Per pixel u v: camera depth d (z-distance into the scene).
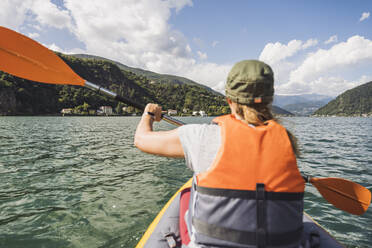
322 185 1.84
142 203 3.62
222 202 0.83
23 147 9.24
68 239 2.67
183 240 1.21
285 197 0.84
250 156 0.83
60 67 1.93
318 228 1.76
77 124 30.77
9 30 1.87
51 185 4.46
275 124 0.89
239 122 0.90
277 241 0.83
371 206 3.46
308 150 8.49
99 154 7.66
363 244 2.58
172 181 4.68
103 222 3.04
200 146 0.89
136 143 1.04
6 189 4.25
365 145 9.93
